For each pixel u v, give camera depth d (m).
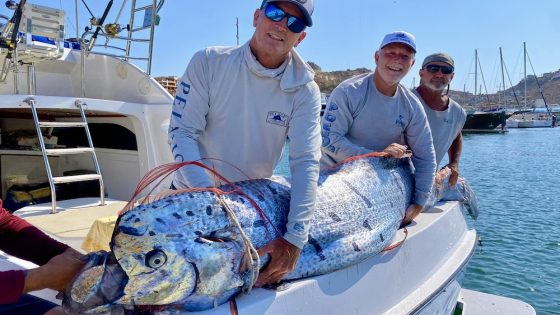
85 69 5.71
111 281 1.92
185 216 2.09
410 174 3.89
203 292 2.06
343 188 3.06
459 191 5.14
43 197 5.17
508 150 34.22
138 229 1.98
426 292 3.53
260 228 2.38
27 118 5.62
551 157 28.42
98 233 2.91
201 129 2.75
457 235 4.60
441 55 4.72
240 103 2.70
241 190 2.50
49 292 2.38
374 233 3.03
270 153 2.88
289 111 2.71
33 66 5.23
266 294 2.34
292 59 2.71
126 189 5.02
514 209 12.52
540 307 6.11
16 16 4.48
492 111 61.78
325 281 2.65
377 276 3.09
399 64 3.63
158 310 2.05
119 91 5.44
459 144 5.41
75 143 5.52
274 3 2.44
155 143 4.84
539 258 8.09
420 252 3.67
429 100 4.84
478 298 5.16
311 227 2.70
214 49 2.70
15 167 5.49
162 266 1.95
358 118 3.89
